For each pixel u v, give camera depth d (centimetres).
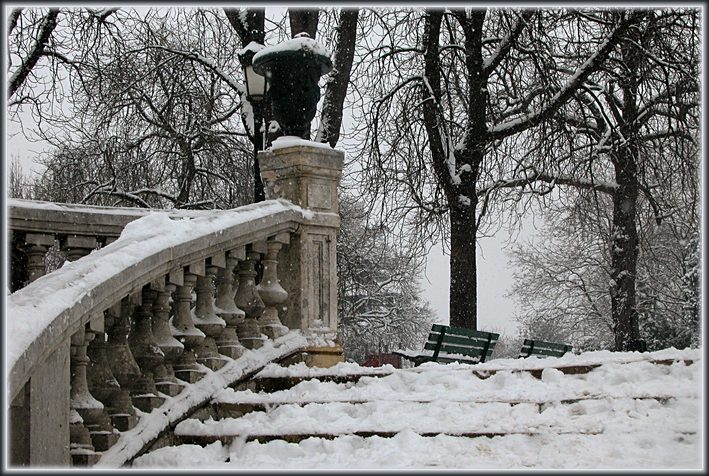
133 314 823
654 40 2064
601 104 2209
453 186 2167
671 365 775
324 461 707
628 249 2580
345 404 818
